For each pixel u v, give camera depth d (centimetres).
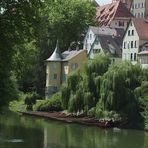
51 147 5788
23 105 11069
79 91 8688
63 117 9206
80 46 14575
